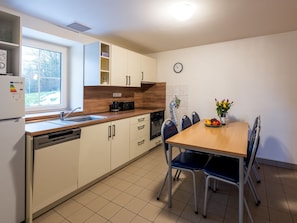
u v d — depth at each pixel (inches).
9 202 60.9
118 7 80.6
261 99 123.0
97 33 113.4
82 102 116.5
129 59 132.0
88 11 84.4
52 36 98.0
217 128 100.7
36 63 102.8
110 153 101.1
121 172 108.0
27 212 65.6
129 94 156.9
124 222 67.7
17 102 60.6
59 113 103.1
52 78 111.3
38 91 104.4
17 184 62.6
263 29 108.1
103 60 120.0
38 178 66.4
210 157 85.8
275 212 73.7
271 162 122.1
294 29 108.5
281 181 99.7
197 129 98.0
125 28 105.5
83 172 85.3
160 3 77.0
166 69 159.5
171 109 156.9
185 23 98.5
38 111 103.6
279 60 116.5
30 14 86.6
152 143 142.9
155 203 78.9
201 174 106.3
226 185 94.6
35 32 91.8
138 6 79.6
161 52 161.0
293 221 68.6
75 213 72.0
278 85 117.8
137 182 96.4
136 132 123.1
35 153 64.1
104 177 100.9
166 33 114.8
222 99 135.5
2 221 59.6
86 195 84.2
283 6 79.5
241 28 106.3
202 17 90.7
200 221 68.4
